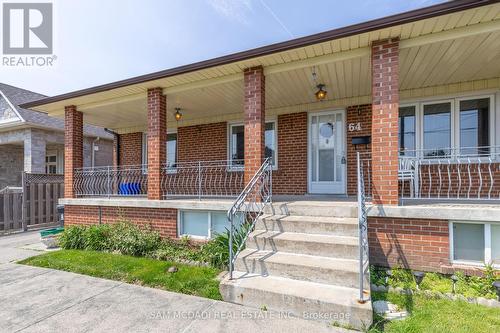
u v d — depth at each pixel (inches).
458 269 154.1
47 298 150.5
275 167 308.2
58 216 402.0
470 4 134.5
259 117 203.3
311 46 176.1
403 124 257.0
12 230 346.9
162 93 249.3
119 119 364.2
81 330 119.2
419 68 204.2
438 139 244.7
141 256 219.0
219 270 182.9
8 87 507.2
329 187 286.0
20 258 227.0
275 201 223.1
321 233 171.0
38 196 379.9
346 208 181.9
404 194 249.9
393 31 158.9
